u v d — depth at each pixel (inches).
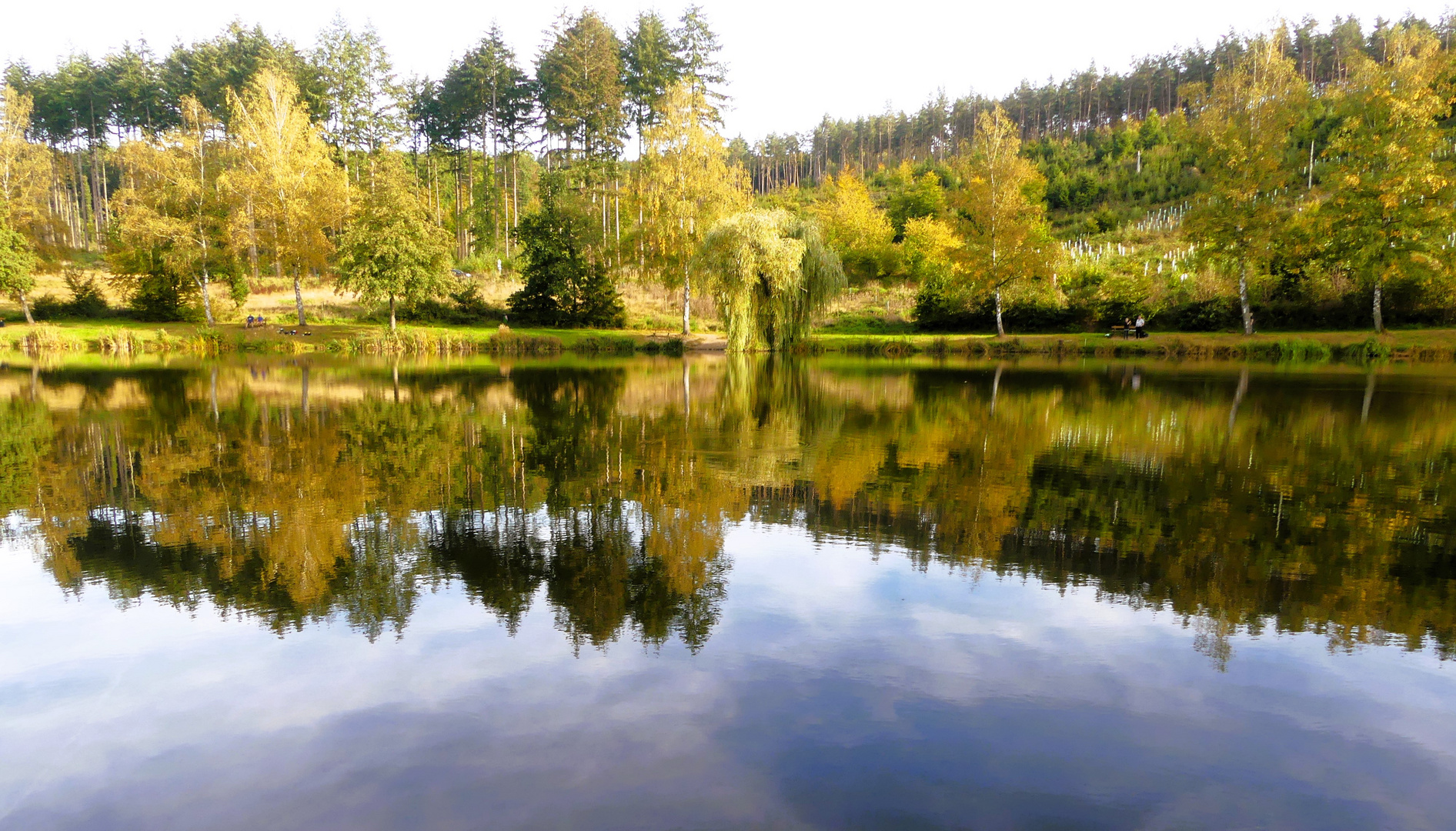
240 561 285.4
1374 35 3937.0
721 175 1641.2
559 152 2472.9
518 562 283.7
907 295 2129.7
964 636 219.1
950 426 605.3
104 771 155.1
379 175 1828.2
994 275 1509.6
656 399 781.3
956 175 3243.1
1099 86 4739.2
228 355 1373.0
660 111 1694.1
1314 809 143.5
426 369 1173.1
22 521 339.3
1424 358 1229.7
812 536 318.0
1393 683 194.1
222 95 2436.0
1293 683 193.0
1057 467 451.2
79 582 263.9
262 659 204.7
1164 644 215.5
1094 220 2795.3
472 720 172.6
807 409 701.9
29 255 1521.9
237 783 150.3
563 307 1803.6
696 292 1676.9
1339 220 1352.1
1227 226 1369.3
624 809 140.6
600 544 305.4
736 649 209.3
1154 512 354.9
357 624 227.9
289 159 1599.4
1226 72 1366.9
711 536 317.4
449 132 2564.0
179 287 1644.9
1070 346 1368.1
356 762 156.9
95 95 2763.3
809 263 1385.3
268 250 1718.8
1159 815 140.8
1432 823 139.4
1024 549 300.2
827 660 202.5
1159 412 678.5
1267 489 398.6
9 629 225.6
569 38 2220.7
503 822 137.1
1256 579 268.5
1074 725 171.5
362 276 1496.1
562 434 566.3
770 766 154.2
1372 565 283.4
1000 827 136.2
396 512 353.1
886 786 147.9
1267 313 1498.5
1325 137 2529.5
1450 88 1263.5
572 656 205.2
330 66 2305.6
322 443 530.3
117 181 3186.5
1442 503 370.6
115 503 368.8
